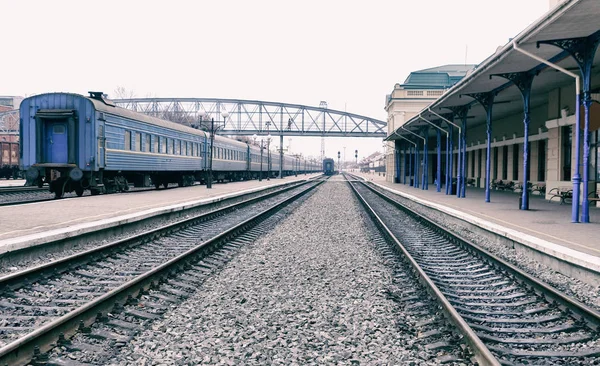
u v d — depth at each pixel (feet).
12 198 67.15
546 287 19.71
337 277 24.18
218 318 17.46
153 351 14.24
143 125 77.15
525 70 47.57
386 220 50.93
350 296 20.51
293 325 16.69
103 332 15.33
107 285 22.17
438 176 99.60
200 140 108.99
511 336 15.74
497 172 105.50
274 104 320.29
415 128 115.75
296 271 25.55
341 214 57.93
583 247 27.09
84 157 62.18
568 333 15.98
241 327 16.61
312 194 101.71
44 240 28.45
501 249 33.30
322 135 282.97
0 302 18.63
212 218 52.03
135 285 19.69
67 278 23.12
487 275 24.99
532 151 83.87
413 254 30.89
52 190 64.75
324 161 364.58
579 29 33.65
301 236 39.01
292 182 161.38
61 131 63.31
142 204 54.39
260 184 137.59
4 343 14.75
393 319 17.25
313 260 28.66
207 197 70.23
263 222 48.39
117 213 43.60
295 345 14.83
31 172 60.44
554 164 64.69
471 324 16.19
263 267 26.66
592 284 22.49
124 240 31.07
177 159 94.12
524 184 52.80
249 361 13.58
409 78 193.88
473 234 41.37
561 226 37.45
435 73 192.13
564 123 60.13
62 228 32.42
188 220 44.34
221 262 27.76
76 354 13.66
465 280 24.00
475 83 54.08
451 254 31.50
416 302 19.26
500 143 100.32
